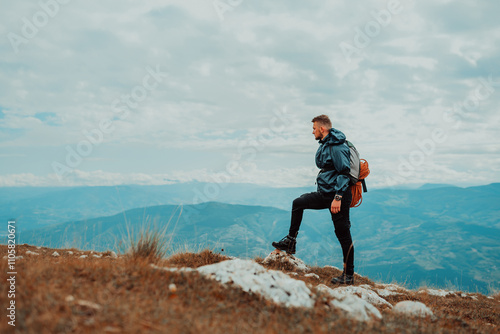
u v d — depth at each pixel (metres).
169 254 6.07
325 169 5.88
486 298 7.87
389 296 6.21
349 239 5.79
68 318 2.30
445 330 3.57
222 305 3.02
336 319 3.14
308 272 6.79
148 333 2.30
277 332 2.67
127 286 3.11
